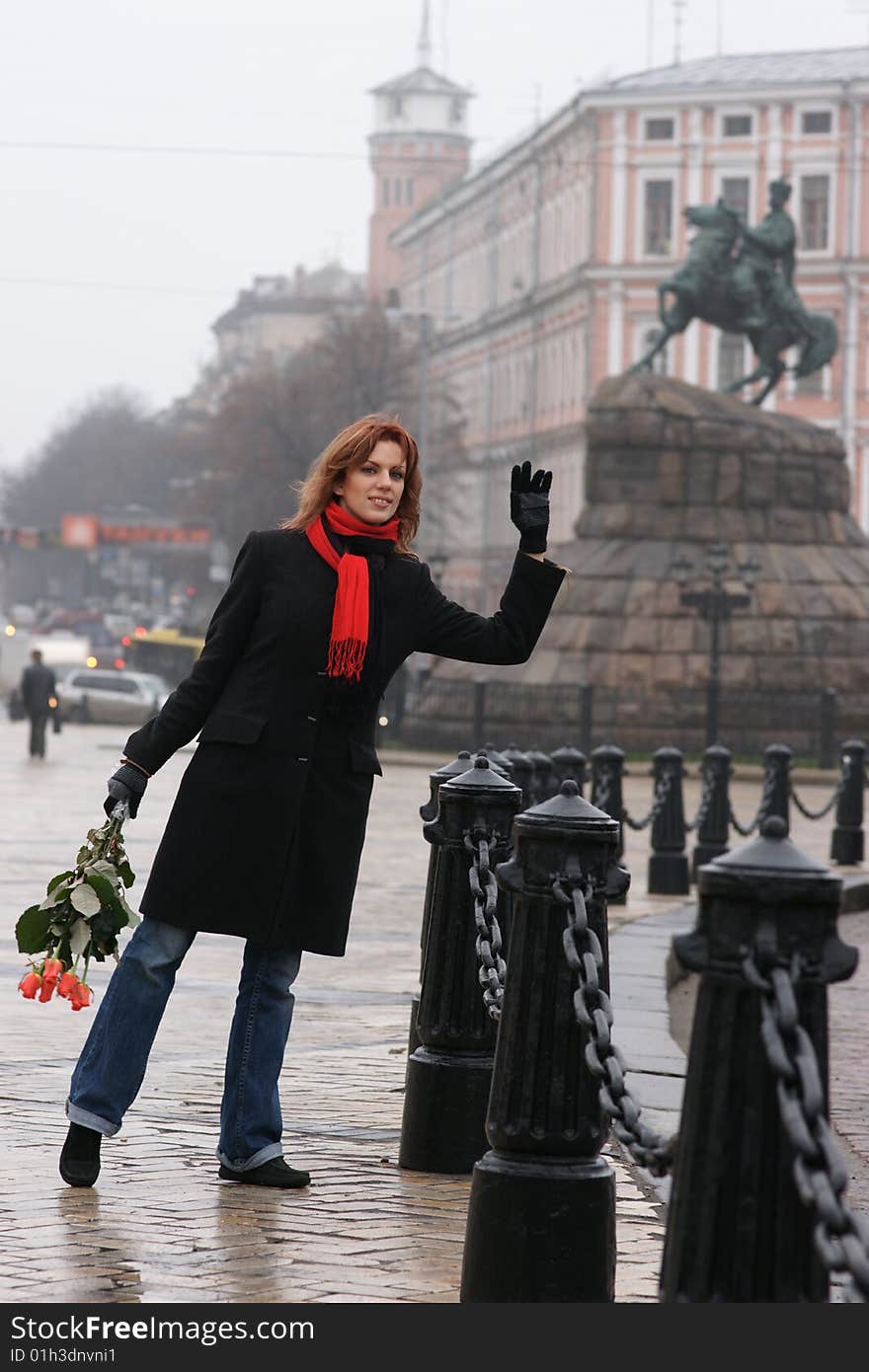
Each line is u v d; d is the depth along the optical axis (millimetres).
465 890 6613
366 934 14227
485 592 100375
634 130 89062
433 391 99625
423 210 122875
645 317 89188
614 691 43781
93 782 32281
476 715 43938
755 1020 3605
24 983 6043
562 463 94125
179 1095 7707
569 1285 4801
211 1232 5598
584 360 90938
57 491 175000
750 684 43906
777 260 48250
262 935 6051
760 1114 3588
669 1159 4242
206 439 103062
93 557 154125
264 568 6105
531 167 100250
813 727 43781
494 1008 6078
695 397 46188
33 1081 7848
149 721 6172
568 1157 4859
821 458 46219
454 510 100062
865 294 86438
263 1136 6246
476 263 112250
